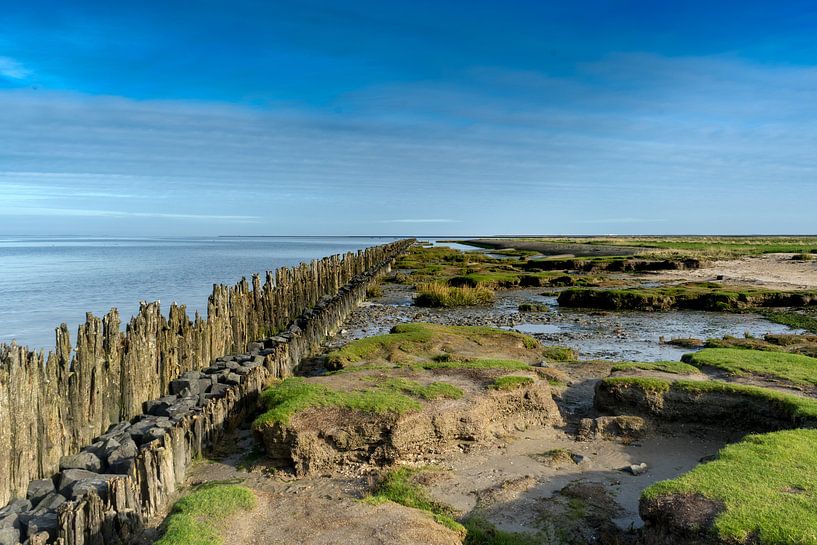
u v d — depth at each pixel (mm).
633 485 8164
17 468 8078
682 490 6406
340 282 33719
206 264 63062
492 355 15250
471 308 28469
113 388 10461
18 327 23672
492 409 10109
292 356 15648
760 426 9766
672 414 10273
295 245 167625
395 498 7828
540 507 7465
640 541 6438
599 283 35625
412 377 11195
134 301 31125
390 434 8992
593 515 7250
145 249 118688
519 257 61938
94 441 9859
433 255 66250
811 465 6953
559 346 18750
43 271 52062
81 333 9648
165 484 8000
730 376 11336
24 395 8195
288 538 6113
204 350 14172
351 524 6426
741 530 5621
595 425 10172
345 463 9016
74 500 6945
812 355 16078
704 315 25641
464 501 7762
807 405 9312
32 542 6094
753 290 29234
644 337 20562
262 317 18891
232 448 9867
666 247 69625
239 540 6070
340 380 10945
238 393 10961
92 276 46406
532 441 9906
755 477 6629
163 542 5992
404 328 17234
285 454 8984
